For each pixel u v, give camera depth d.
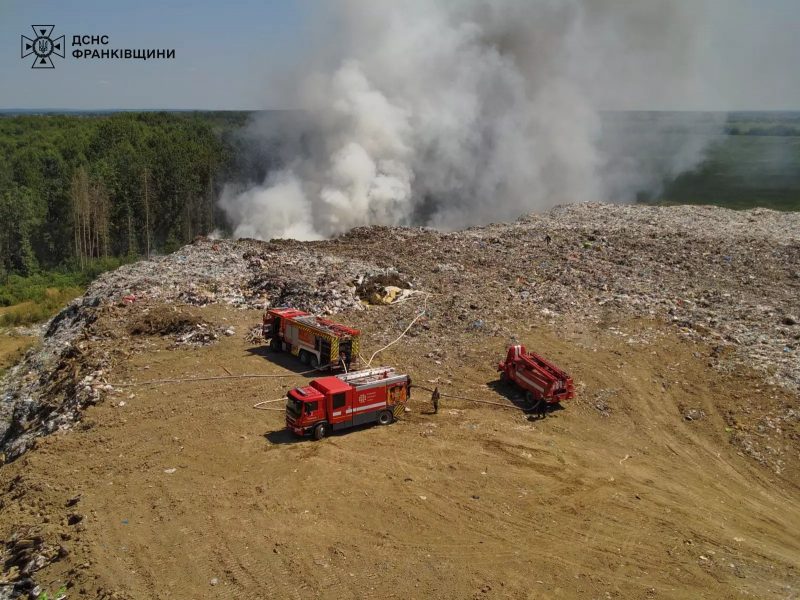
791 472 19.53
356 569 14.66
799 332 27.69
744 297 33.34
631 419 22.25
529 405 23.03
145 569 14.49
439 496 17.59
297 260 38.62
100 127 105.06
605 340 27.73
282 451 19.59
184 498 17.14
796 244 44.78
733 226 51.34
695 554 15.66
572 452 20.23
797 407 22.03
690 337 27.78
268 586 14.05
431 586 14.22
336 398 20.42
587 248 42.66
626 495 18.08
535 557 15.34
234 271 37.19
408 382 21.95
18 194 73.50
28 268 70.56
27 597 14.12
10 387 30.95
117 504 16.86
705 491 18.55
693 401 23.17
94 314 31.70
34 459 19.05
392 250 42.47
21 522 16.52
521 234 46.69
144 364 25.58
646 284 35.09
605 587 14.41
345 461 19.12
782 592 14.39
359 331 27.80
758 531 16.83
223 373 24.95
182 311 31.03
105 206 74.69
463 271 37.50
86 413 21.69
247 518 16.38
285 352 27.14
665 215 55.19
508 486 18.23
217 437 20.33
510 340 27.75
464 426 21.56
